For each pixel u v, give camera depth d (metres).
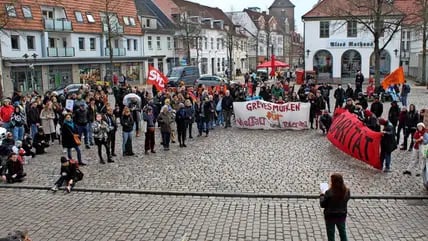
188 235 9.56
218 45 79.62
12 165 13.65
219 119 24.09
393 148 13.91
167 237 9.49
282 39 108.00
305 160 15.65
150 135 17.22
